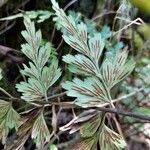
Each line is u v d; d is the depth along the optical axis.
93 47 0.30
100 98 0.29
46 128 0.31
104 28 0.44
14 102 0.40
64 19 0.30
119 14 0.47
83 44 0.30
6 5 0.43
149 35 0.49
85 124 0.29
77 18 0.42
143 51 0.54
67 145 0.46
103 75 0.29
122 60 0.29
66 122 0.47
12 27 0.44
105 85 0.29
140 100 0.49
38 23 0.45
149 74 0.50
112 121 0.44
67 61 0.29
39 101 0.31
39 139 0.30
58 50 0.46
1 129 0.31
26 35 0.30
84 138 0.29
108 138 0.29
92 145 0.29
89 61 0.29
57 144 0.46
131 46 0.52
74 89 0.28
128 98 0.49
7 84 0.41
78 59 0.29
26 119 0.31
